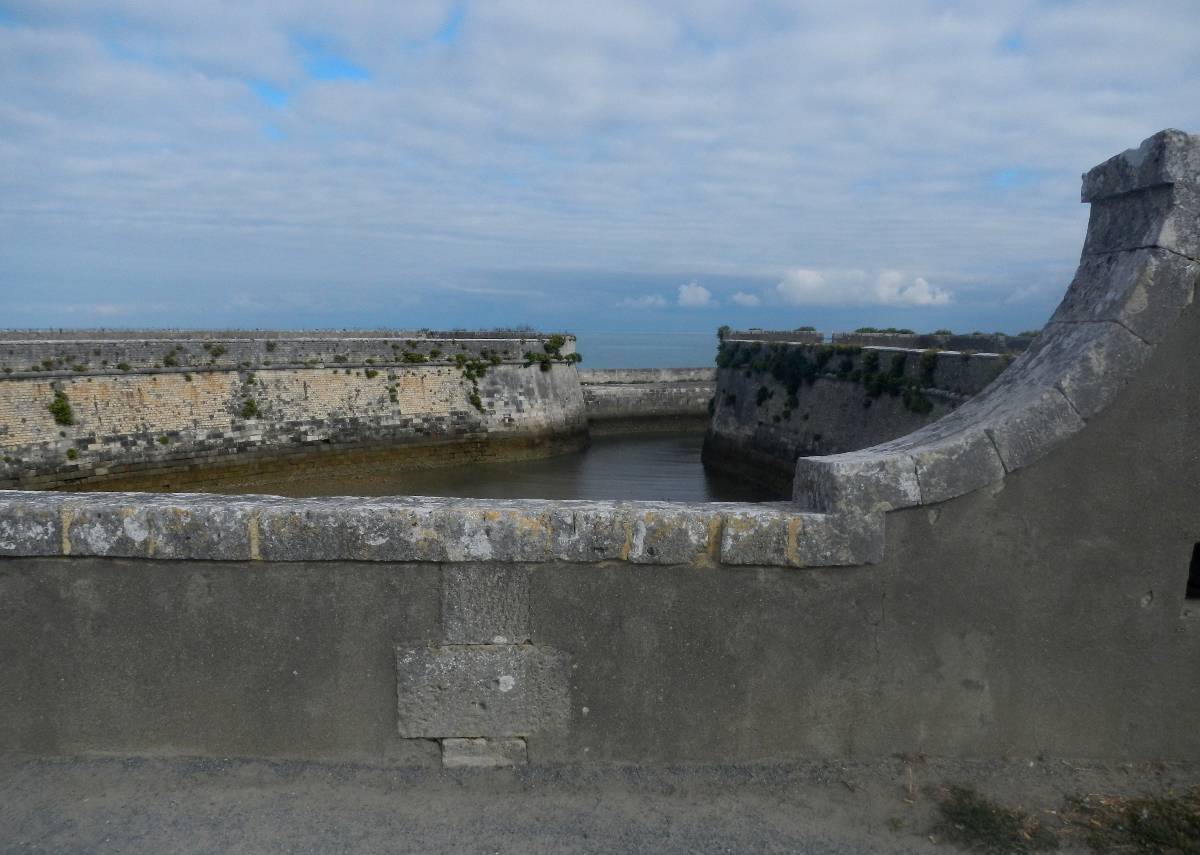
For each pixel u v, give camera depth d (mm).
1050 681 3744
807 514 3639
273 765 3779
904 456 3600
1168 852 3221
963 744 3799
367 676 3762
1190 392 3557
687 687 3754
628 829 3391
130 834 3322
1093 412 3557
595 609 3707
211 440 28766
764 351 32219
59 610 3727
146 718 3799
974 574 3674
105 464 26328
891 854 3244
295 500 3965
